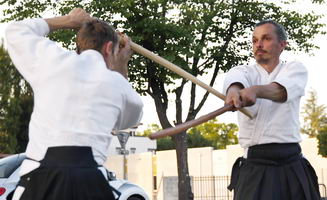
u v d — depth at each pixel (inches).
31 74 115.4
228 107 125.7
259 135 150.0
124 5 563.2
